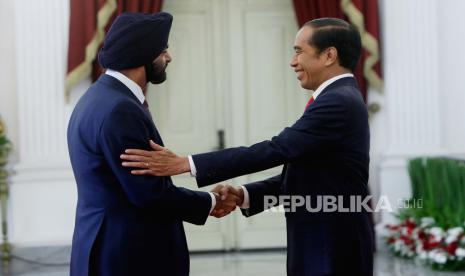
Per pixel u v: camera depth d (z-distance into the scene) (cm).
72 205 1066
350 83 492
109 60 476
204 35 1141
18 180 1056
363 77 1088
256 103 1145
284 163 488
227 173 477
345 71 496
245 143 1145
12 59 1079
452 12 1116
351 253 480
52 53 1064
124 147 452
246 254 1120
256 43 1144
